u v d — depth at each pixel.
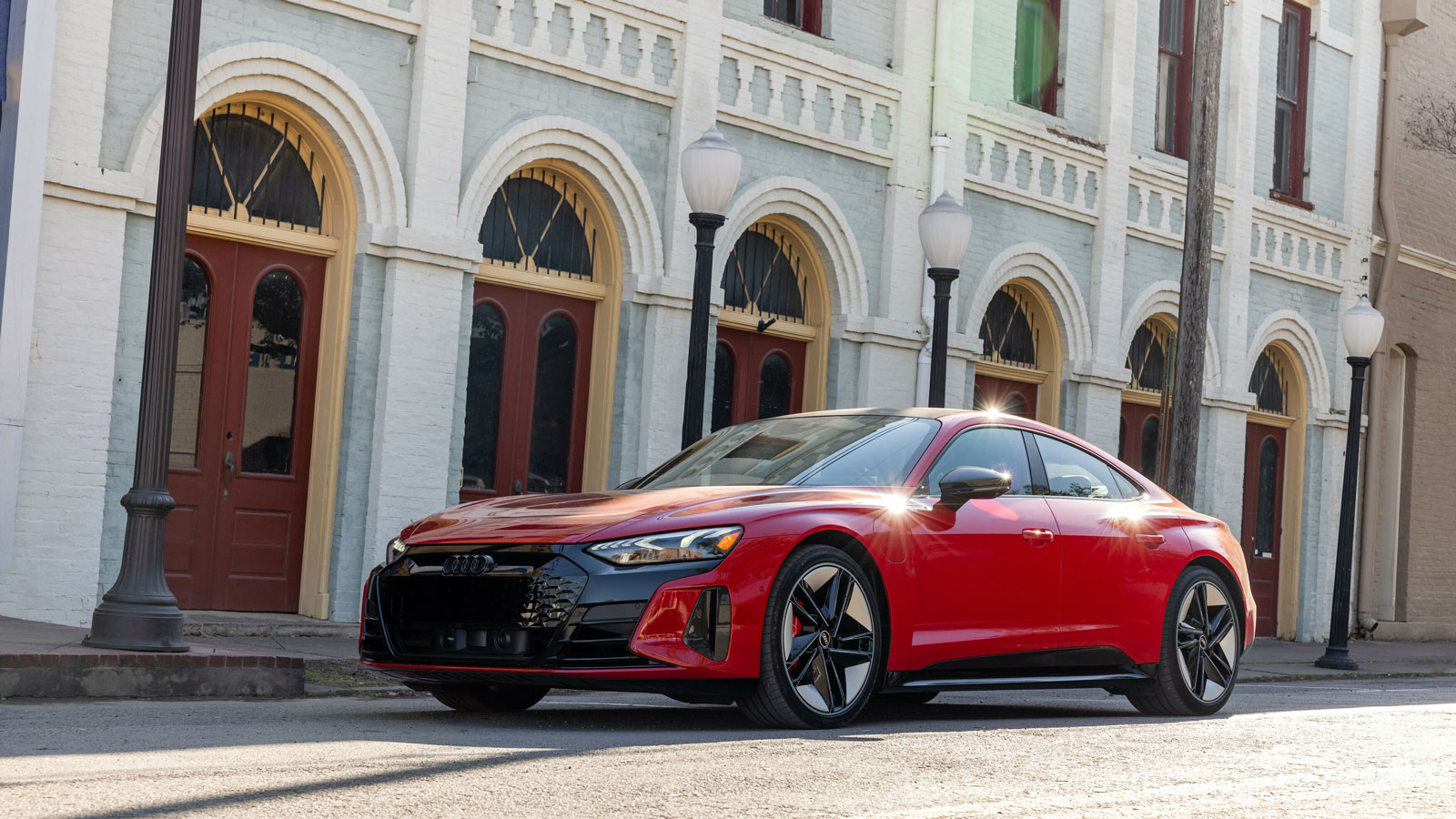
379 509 10.74
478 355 11.77
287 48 10.21
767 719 5.73
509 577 5.52
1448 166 21.12
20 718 5.54
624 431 12.36
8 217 8.94
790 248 13.87
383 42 10.82
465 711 6.54
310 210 10.79
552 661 5.42
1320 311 19.62
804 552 5.80
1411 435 20.61
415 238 10.84
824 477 6.37
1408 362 20.77
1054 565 6.73
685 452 7.10
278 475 10.71
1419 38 20.84
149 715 5.81
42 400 9.16
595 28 12.03
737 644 5.55
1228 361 18.02
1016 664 6.58
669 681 5.45
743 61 12.99
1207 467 18.00
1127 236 16.78
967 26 14.77
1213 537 7.63
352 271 10.77
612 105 12.17
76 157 9.24
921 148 14.39
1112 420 16.56
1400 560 20.58
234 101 10.33
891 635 6.06
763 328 13.43
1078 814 4.09
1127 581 7.06
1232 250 18.02
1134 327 16.91
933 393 10.86
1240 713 7.56
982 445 6.83
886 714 6.96
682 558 5.54
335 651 9.17
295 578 10.81
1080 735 5.93
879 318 13.98
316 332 10.85
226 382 10.42
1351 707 8.32
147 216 9.73
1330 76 19.78
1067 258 16.12
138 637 6.96
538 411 12.15
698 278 9.32
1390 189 20.39
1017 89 15.84
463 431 11.39
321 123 10.57
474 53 11.28
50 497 9.20
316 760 4.57
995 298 15.84
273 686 7.08
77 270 9.28
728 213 12.78
